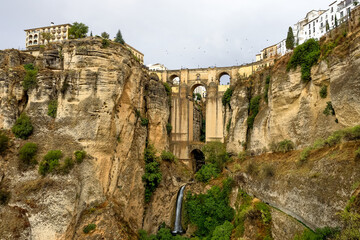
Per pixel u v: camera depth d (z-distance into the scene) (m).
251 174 45.19
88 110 44.56
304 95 40.97
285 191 33.72
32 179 39.03
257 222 37.03
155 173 57.50
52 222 37.03
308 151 33.41
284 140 42.97
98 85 45.59
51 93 45.59
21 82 46.19
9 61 48.66
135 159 53.72
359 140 26.92
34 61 50.72
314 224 26.91
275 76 46.81
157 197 57.94
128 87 52.66
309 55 40.38
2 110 44.16
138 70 57.19
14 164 40.31
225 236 41.53
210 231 48.69
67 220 37.50
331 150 29.47
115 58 48.72
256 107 57.59
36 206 37.31
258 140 52.28
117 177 48.59
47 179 38.62
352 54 31.98
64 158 40.75
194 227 53.19
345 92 31.91
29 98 45.72
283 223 32.53
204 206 52.53
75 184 39.31
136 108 57.06
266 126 51.00
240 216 41.19
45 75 45.75
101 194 43.91
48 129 43.94
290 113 43.44
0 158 40.72
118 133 49.28
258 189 41.56
